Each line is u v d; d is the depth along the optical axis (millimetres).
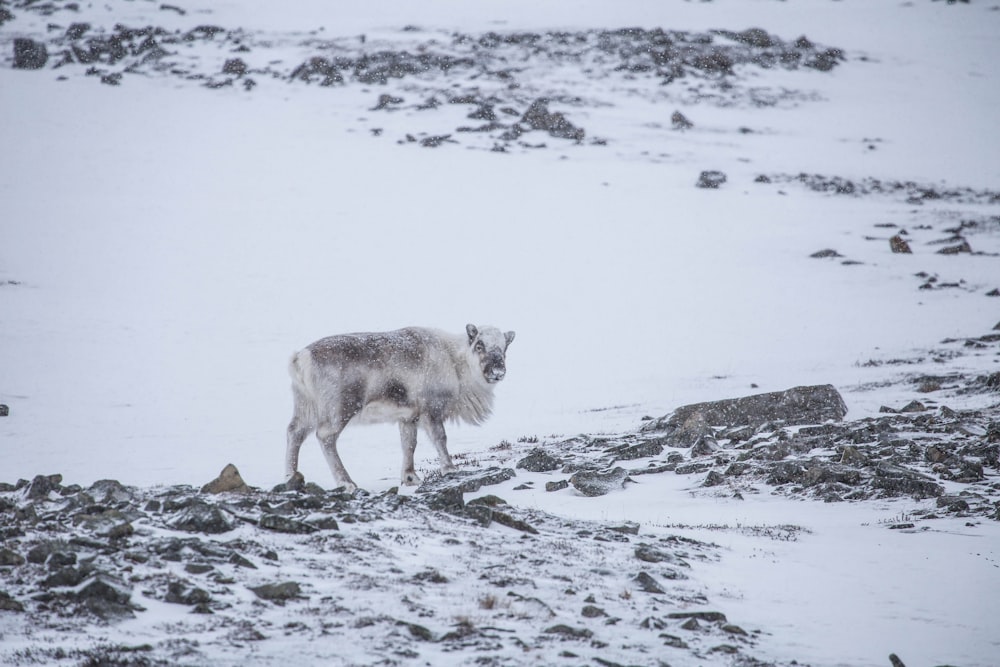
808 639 18906
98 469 49938
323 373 34969
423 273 151000
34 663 13344
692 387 84062
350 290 138500
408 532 24531
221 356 98625
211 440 61688
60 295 124375
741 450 46375
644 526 30688
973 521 31391
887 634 19453
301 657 14578
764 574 24516
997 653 18312
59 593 16312
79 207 182250
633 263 161125
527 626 17453
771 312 127500
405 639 15852
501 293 140000
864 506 34750
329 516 23766
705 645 17422
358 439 60375
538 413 74250
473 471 40844
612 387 86562
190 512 21812
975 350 95562
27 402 74812
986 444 43250
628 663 15648
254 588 17922
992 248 176000
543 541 25734
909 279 148750
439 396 37406
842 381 79625
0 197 185375
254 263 152125
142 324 112125
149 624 15633
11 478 47094
